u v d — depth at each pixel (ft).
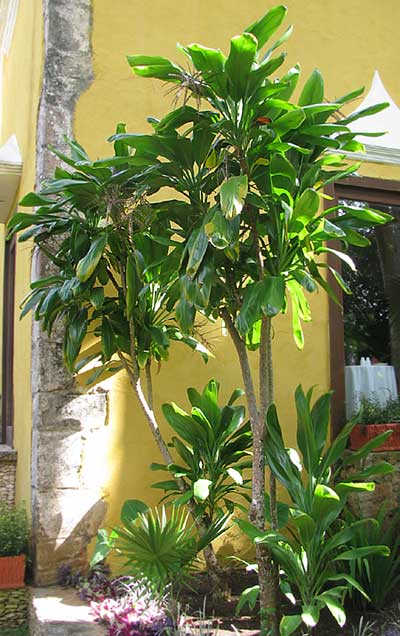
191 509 11.18
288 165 9.04
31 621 11.26
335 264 15.01
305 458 10.04
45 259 12.87
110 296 12.92
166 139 9.18
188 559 10.59
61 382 12.64
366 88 15.80
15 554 12.34
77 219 11.10
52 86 13.20
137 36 13.92
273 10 8.72
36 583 12.07
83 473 12.59
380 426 13.41
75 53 13.43
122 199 10.26
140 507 11.49
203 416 11.02
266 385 9.68
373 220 9.73
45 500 12.30
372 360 15.21
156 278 10.84
